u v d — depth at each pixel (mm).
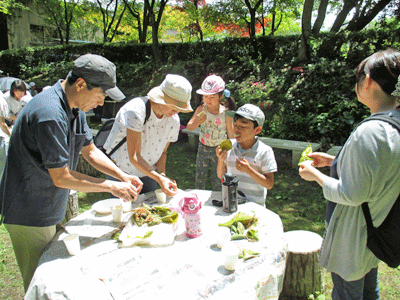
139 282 1318
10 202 1604
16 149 1550
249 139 2258
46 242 1722
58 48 16422
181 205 1728
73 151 1771
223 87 3039
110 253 1553
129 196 1727
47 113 1462
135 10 17188
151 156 2479
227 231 1622
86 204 4172
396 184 1255
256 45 10297
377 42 7594
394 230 1281
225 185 1981
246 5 12172
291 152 5922
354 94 6523
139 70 12203
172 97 2043
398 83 1199
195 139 6688
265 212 2020
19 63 16328
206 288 1280
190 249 1587
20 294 2516
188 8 13805
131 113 2152
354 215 1373
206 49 11477
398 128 1210
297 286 2262
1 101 3486
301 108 6875
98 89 1555
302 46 8398
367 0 8578
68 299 1230
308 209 3926
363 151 1226
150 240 1639
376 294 1604
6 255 3035
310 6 8039
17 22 19609
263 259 1485
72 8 18453
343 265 1445
